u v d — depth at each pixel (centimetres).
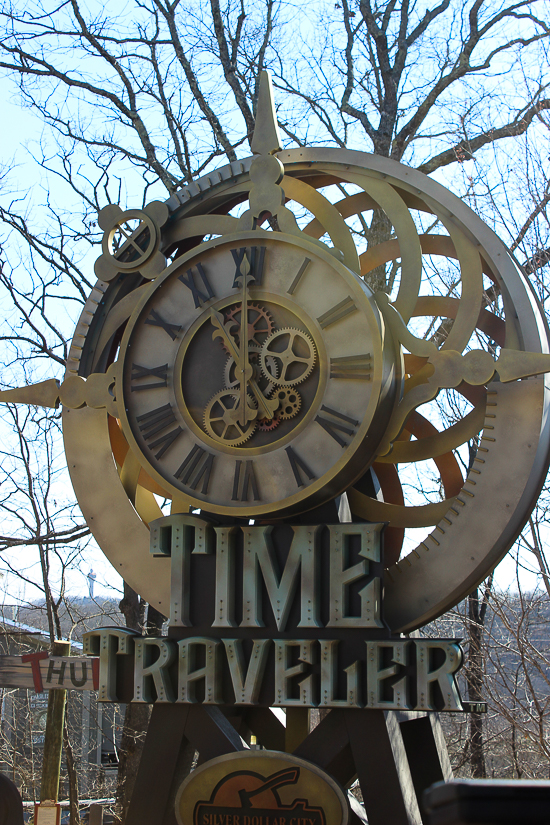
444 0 1380
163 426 638
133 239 708
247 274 629
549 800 172
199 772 568
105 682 609
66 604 1437
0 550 1330
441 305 721
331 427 588
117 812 1212
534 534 894
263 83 693
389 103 1348
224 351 635
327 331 602
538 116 971
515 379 575
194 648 595
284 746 680
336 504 608
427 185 657
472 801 172
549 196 933
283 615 578
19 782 1524
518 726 887
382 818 532
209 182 704
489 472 579
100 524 686
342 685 555
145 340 659
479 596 1130
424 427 739
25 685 771
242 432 614
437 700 536
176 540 614
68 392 690
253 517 609
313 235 775
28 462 1448
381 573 567
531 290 650
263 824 549
